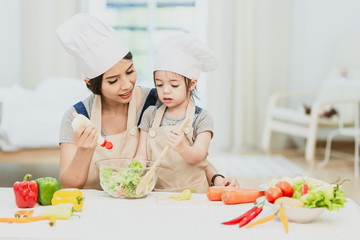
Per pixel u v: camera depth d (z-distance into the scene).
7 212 1.30
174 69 1.61
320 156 4.88
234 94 5.21
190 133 1.66
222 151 5.19
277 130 4.80
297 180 1.34
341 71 4.60
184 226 1.19
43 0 4.87
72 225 1.18
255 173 4.08
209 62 1.71
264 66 5.20
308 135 4.36
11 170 2.83
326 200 1.22
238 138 5.22
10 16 4.84
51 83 3.34
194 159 1.57
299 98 5.31
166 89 1.63
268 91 5.24
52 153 2.88
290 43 5.27
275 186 1.31
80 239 1.10
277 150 5.26
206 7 5.11
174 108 1.71
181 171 1.68
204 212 1.31
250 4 5.12
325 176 3.98
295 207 1.21
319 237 1.13
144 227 1.17
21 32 4.88
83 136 1.39
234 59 5.17
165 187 1.70
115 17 5.25
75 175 1.54
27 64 4.91
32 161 2.86
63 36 1.53
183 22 5.30
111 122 1.72
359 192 3.48
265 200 1.30
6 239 1.10
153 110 1.74
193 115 1.69
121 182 1.40
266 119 4.92
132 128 1.72
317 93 4.83
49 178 1.39
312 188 1.30
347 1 5.22
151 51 5.32
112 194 1.42
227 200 1.38
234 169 4.23
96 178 1.72
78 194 1.33
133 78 1.59
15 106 2.89
